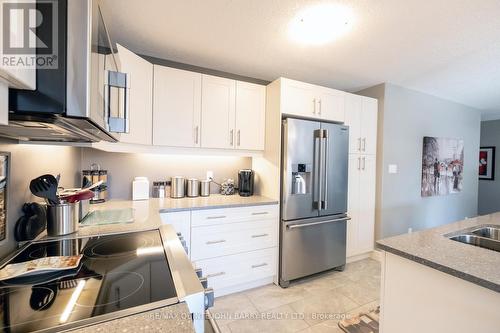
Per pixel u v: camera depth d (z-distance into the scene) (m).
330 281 2.46
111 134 1.03
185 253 0.95
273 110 2.46
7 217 0.93
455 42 1.97
